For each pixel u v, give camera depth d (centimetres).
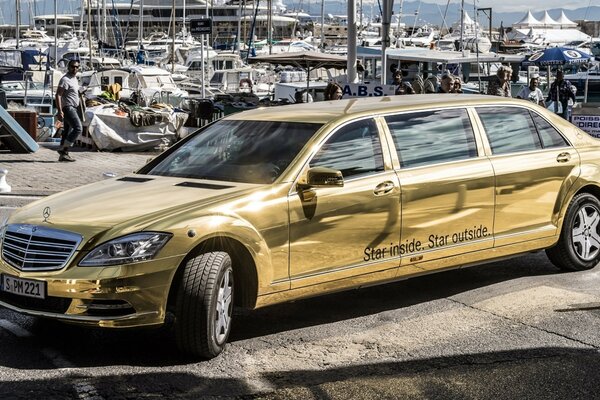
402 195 678
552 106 2317
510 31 7625
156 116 1967
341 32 8669
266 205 607
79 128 1719
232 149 682
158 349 607
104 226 566
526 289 778
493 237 746
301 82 2912
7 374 553
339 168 656
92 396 517
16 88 3144
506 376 558
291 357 593
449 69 2869
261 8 8312
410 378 554
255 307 614
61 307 561
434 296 757
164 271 557
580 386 542
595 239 844
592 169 821
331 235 639
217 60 4788
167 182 650
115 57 5291
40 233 576
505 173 750
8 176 1484
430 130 719
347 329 660
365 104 727
